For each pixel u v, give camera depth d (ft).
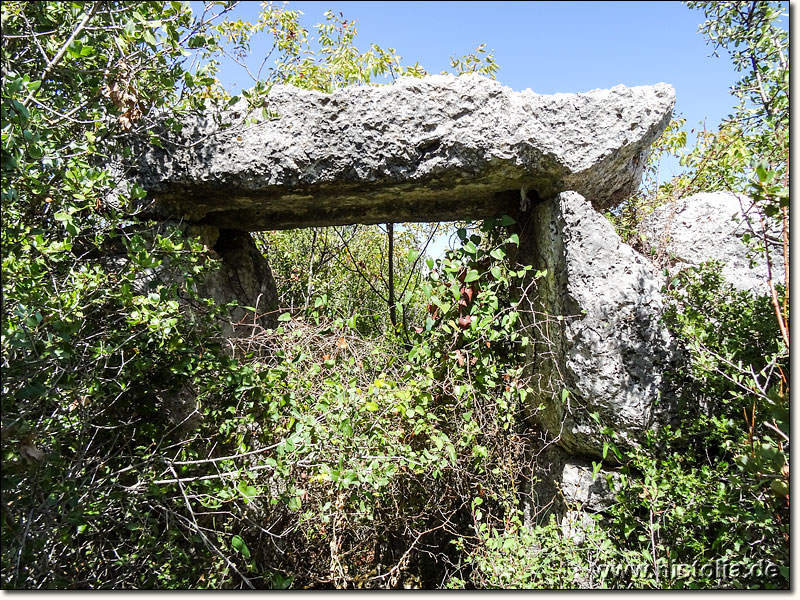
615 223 11.41
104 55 7.43
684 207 10.91
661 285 9.50
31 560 5.87
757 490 6.74
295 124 9.32
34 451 5.60
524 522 10.23
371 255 19.66
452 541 9.34
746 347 8.08
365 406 8.28
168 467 7.75
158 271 9.40
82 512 6.45
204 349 8.43
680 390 8.84
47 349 5.85
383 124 9.15
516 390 10.02
